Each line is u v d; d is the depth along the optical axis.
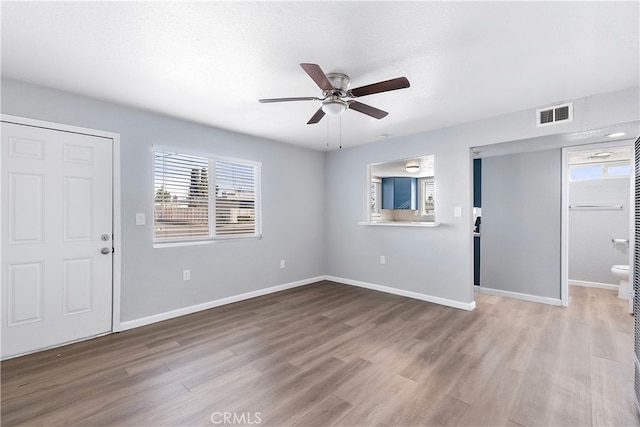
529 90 2.60
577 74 2.30
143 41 1.86
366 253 4.62
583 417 1.68
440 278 3.78
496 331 2.89
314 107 2.98
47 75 2.32
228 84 2.48
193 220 3.53
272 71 2.25
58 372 2.16
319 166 5.11
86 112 2.74
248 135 4.05
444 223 3.73
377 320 3.20
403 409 1.75
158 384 2.01
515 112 3.14
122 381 2.04
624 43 1.87
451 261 3.68
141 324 3.05
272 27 1.72
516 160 4.00
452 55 2.03
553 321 3.14
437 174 3.79
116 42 1.87
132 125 3.01
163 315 3.22
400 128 3.75
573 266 4.79
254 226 4.19
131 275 3.00
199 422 1.65
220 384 2.01
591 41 1.85
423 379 2.06
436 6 1.54
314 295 4.19
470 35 1.80
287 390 1.94
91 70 2.23
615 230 4.48
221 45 1.91
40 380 2.06
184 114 3.20
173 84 2.47
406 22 1.68
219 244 3.73
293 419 1.67
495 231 4.18
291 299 4.00
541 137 3.06
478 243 4.34
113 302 2.88
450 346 2.57
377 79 2.39
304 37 1.82
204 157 3.63
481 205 4.31
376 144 4.46
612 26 1.70
